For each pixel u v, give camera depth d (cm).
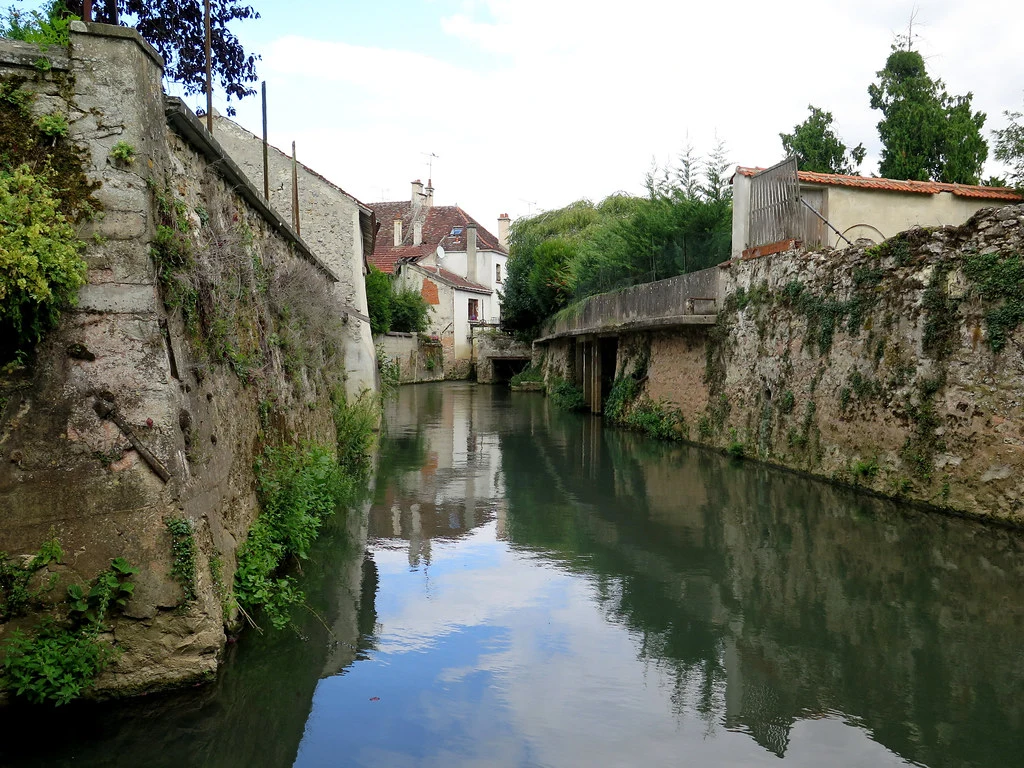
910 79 1786
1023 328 759
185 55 1195
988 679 484
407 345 3656
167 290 441
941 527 808
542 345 3319
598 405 2147
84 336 402
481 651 527
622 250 2052
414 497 1011
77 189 404
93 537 402
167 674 415
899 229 1345
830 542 777
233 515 545
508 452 1418
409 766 385
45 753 380
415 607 609
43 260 378
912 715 440
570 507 956
